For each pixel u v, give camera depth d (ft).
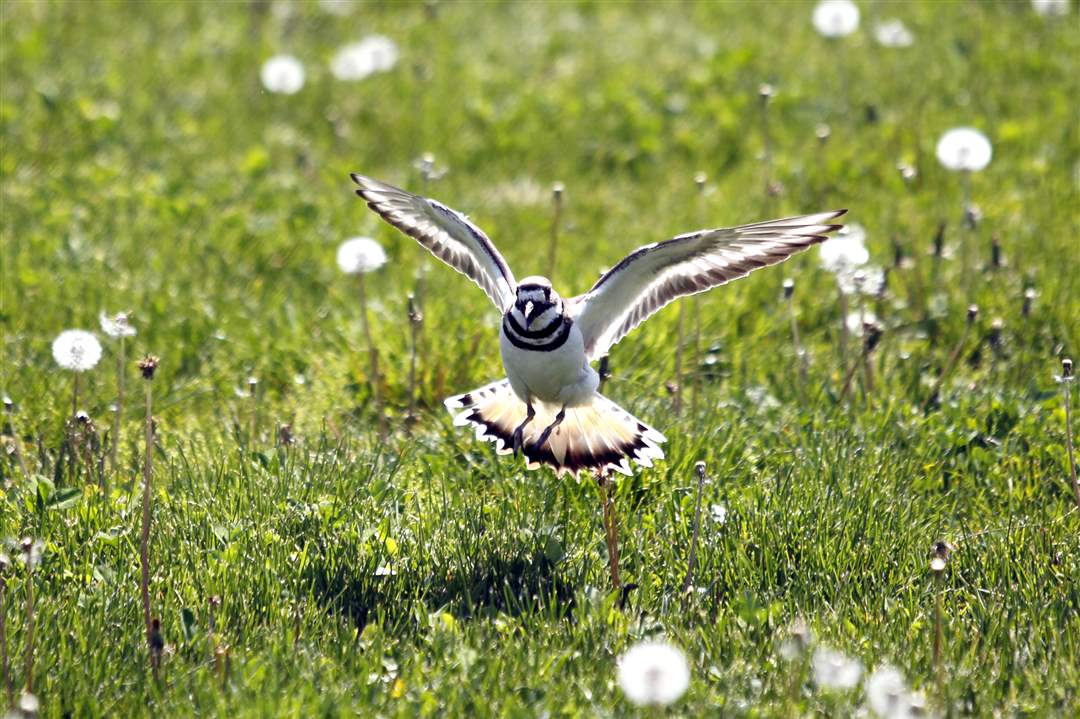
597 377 34.22
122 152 61.82
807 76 71.72
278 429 38.42
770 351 45.68
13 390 41.70
